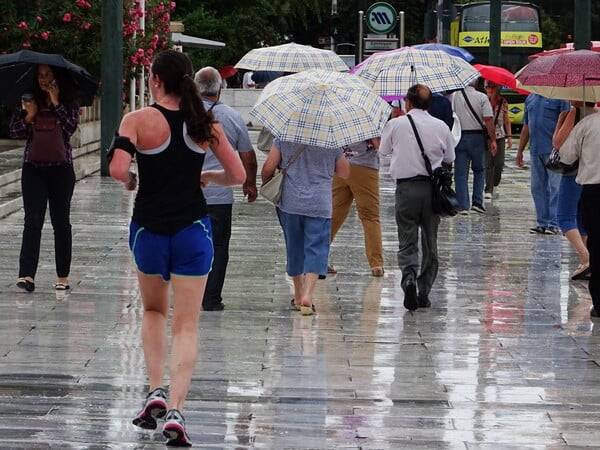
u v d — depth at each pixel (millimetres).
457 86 30609
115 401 17828
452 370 20266
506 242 36344
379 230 29641
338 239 36094
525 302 26797
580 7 55188
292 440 15977
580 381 19656
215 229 24891
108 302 25594
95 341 21891
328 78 24609
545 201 38250
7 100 26375
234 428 16500
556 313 25594
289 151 24547
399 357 21203
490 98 48188
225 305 25719
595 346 22406
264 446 15664
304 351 21531
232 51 120312
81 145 63375
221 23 119375
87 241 34062
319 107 23938
